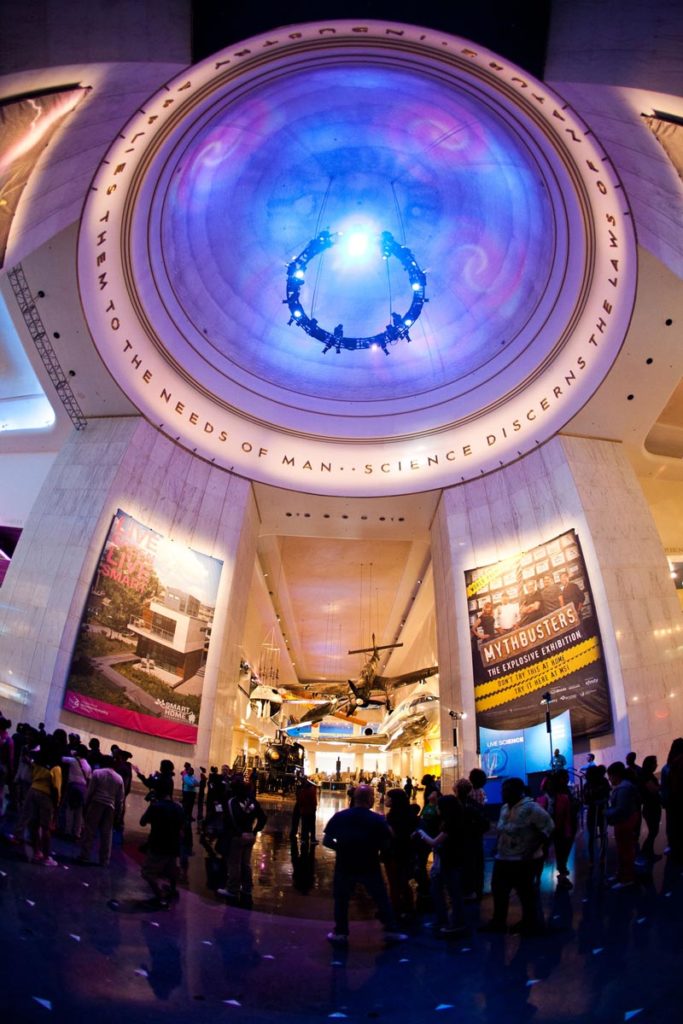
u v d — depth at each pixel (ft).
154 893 19.01
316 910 21.31
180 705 52.65
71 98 29.32
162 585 53.83
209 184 55.77
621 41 25.91
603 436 57.26
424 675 87.71
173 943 15.15
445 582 63.41
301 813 34.96
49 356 51.06
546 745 49.67
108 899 18.13
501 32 27.91
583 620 50.83
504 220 58.49
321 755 163.84
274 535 75.82
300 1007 11.82
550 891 21.27
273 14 28.07
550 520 55.98
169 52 28.91
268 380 66.23
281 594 100.01
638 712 46.21
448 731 60.64
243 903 21.22
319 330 64.08
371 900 23.65
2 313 52.11
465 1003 11.89
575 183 46.80
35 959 12.16
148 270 53.72
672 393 56.03
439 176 59.11
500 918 16.75
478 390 64.34
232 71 39.11
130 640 50.16
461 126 51.26
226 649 58.59
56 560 49.08
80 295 46.85
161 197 51.37
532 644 53.47
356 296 68.85
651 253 43.68
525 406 60.49
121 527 51.85
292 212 62.39
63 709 44.86
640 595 50.65
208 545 58.90
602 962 13.17
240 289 63.93
